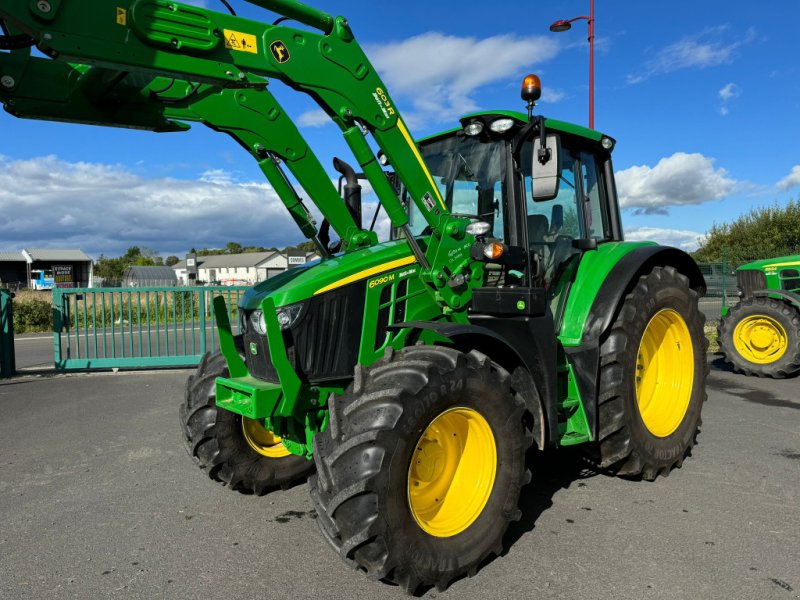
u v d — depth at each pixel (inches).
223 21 105.9
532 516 138.8
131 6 96.5
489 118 143.5
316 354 122.3
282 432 129.2
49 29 90.1
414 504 111.2
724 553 119.0
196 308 364.8
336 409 107.7
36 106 109.7
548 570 114.0
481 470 116.5
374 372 110.8
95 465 181.0
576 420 147.7
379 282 127.8
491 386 114.5
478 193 152.0
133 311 389.4
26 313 731.4
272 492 159.9
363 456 100.3
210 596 107.4
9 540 130.6
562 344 152.3
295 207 143.1
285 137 132.1
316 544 128.5
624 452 150.8
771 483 157.0
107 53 95.0
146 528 136.7
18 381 319.3
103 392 288.7
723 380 303.6
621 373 150.1
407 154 130.3
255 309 127.7
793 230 1074.1
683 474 164.9
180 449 196.9
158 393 286.0
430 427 112.5
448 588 108.7
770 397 262.8
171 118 121.0
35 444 202.5
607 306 152.1
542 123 132.0
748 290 347.9
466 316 140.4
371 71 125.4
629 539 126.0
